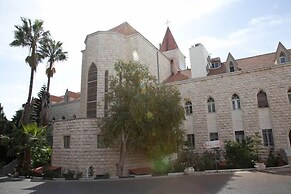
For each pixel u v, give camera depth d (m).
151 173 18.42
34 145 19.92
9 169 23.17
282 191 10.01
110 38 26.41
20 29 26.88
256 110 22.78
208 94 25.25
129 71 18.58
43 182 15.97
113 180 15.81
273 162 19.05
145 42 29.64
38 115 36.34
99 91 24.48
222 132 23.83
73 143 19.81
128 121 16.94
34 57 26.89
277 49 24.75
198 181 13.71
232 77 24.47
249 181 12.81
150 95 17.28
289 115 21.39
